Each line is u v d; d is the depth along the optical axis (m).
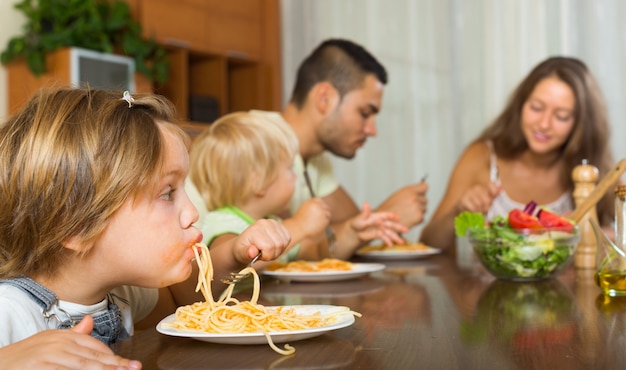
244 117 1.78
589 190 1.66
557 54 3.92
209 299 0.89
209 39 4.25
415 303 1.11
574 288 1.29
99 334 0.94
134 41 3.65
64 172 0.82
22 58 3.45
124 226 0.85
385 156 4.39
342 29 4.54
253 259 1.14
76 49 3.37
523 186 2.58
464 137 4.21
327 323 0.83
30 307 0.85
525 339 0.80
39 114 0.85
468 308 1.05
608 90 3.79
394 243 2.19
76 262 0.87
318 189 2.61
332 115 2.42
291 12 4.66
